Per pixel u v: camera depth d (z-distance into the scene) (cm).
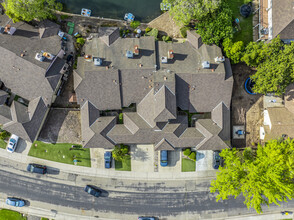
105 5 4775
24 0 3891
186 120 4666
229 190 4097
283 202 5047
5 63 4378
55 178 4916
